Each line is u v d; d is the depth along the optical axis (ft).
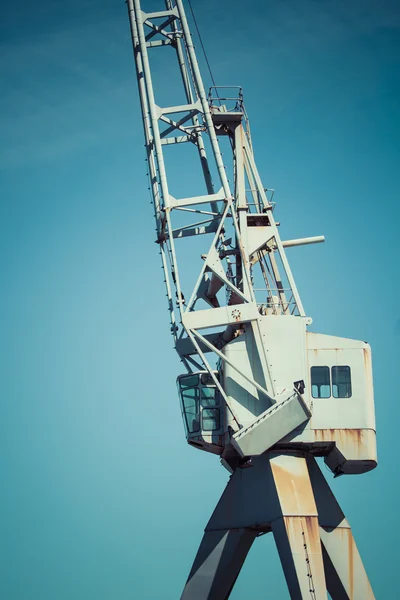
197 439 208.13
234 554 203.51
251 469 204.85
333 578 204.64
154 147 216.95
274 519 197.36
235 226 209.26
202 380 209.67
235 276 217.77
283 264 210.38
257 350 202.08
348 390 201.36
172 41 232.94
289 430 197.06
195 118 234.17
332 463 206.90
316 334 204.64
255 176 222.89
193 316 203.62
